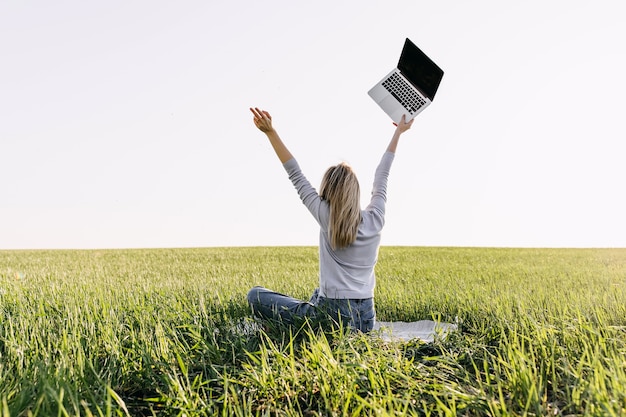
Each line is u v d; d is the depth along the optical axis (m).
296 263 12.91
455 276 9.19
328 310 4.00
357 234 3.89
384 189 4.14
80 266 12.09
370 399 2.82
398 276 9.15
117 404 2.88
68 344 3.61
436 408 2.79
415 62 4.43
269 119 3.86
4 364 3.31
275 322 4.21
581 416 2.56
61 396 2.41
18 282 7.87
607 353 3.32
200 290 6.43
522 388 2.83
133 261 13.84
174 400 2.83
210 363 3.50
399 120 4.33
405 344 4.04
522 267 11.52
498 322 4.49
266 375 3.15
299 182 3.93
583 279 8.70
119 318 4.69
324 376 3.06
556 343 3.57
